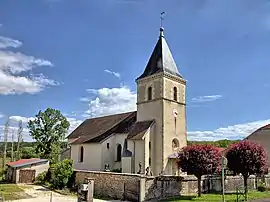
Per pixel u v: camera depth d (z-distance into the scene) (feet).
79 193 55.47
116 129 119.14
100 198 74.64
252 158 76.89
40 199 71.97
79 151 125.70
